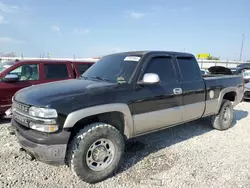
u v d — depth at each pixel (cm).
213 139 466
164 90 364
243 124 590
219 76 543
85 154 279
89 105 279
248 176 312
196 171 326
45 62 639
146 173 319
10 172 310
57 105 259
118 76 350
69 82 356
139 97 329
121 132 330
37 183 286
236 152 398
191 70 433
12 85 564
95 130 283
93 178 288
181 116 400
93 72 402
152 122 352
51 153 259
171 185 288
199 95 434
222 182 296
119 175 313
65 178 301
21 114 283
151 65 363
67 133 264
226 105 521
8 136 449
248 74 1287
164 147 418
